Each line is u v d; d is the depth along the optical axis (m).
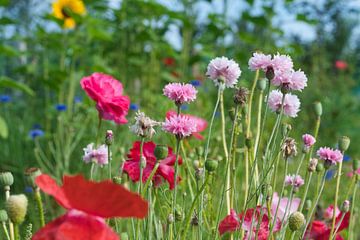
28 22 5.89
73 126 3.75
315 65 7.31
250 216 1.43
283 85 1.30
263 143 2.75
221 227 1.46
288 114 1.42
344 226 1.58
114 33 5.66
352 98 6.95
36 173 1.07
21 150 4.11
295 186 1.58
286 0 5.69
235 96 1.33
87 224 0.77
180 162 1.47
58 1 4.74
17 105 5.30
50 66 4.96
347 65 7.99
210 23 5.62
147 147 1.44
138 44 5.73
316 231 1.55
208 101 4.62
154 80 5.51
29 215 2.79
